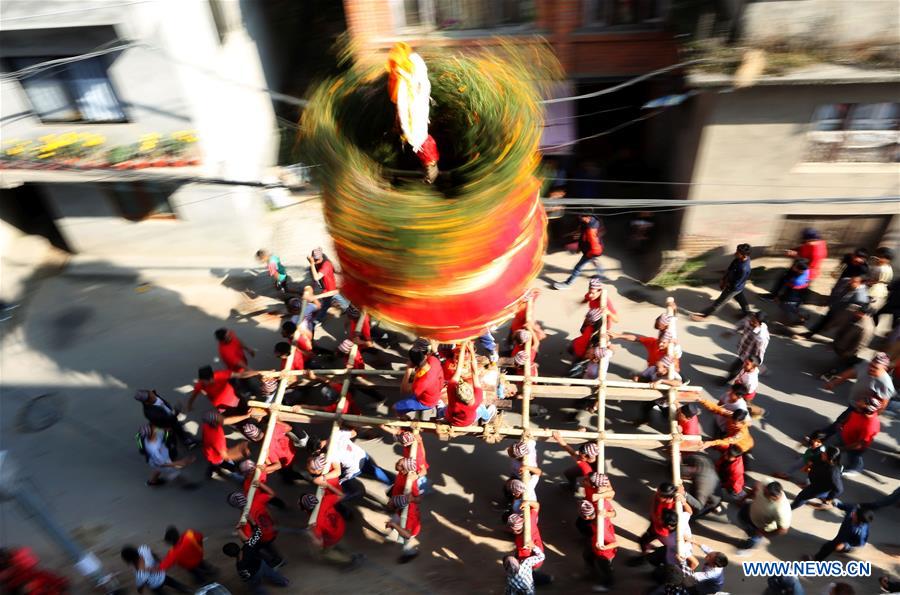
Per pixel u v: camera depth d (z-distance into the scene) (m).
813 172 11.02
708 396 10.71
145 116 11.73
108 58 11.02
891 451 9.66
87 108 11.77
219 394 9.34
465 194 3.95
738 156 11.01
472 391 7.48
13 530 9.73
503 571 8.71
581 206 12.78
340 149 4.23
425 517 9.35
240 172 13.81
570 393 8.86
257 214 14.48
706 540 8.80
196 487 10.06
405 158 4.63
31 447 10.89
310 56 17.20
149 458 9.54
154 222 13.88
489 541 9.05
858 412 8.52
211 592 7.65
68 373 12.16
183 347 12.48
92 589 8.85
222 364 12.09
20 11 10.26
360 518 9.41
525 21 11.94
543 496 9.48
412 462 8.16
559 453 10.04
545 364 11.38
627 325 12.12
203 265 14.20
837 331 10.53
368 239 3.96
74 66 11.19
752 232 12.06
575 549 8.84
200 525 9.55
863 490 9.21
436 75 4.77
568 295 12.84
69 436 11.02
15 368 12.36
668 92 12.44
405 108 4.04
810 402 10.51
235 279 13.85
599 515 7.71
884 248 10.39
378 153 4.64
